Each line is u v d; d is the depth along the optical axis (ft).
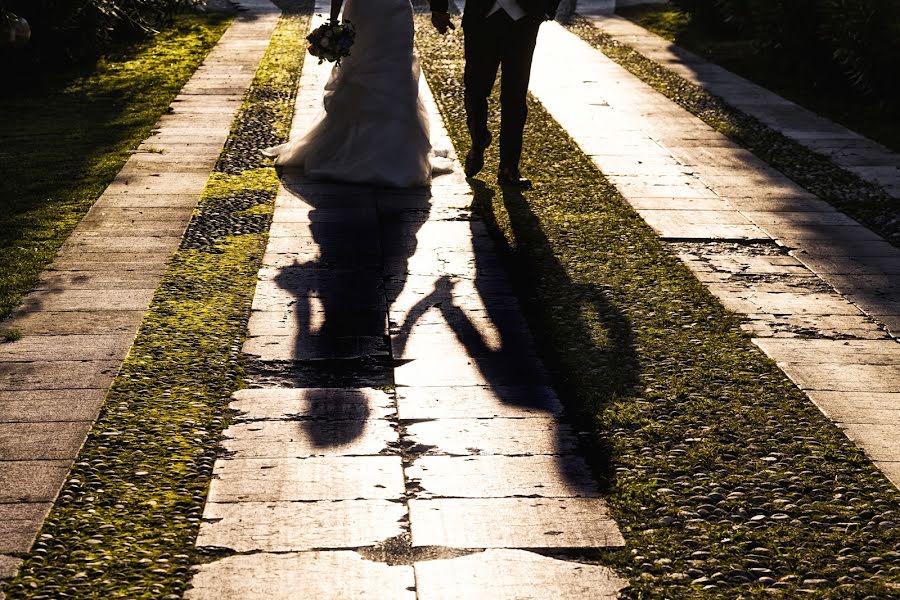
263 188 24.22
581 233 21.65
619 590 10.37
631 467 12.72
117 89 35.35
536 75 39.52
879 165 28.04
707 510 11.85
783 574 10.74
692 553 11.04
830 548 11.21
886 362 15.84
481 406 14.14
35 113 31.86
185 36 46.60
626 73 40.40
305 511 11.59
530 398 14.40
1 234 20.56
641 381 15.02
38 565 10.56
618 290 18.57
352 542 11.05
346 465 12.55
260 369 15.11
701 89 37.81
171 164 26.04
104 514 11.46
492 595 10.23
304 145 25.76
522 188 24.80
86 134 29.12
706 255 20.59
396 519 11.48
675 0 51.96
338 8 24.12
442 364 15.40
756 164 27.81
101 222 21.44
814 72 38.42
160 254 19.65
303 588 10.27
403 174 24.58
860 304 18.24
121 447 12.82
